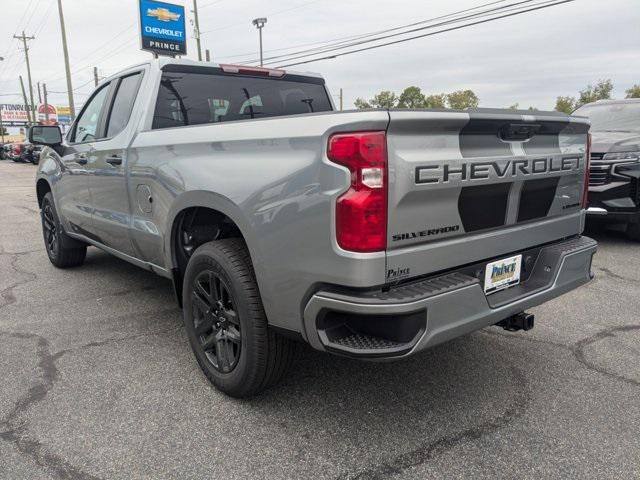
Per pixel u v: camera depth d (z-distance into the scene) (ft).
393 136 6.79
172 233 10.56
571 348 11.59
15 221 31.19
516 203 8.78
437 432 8.42
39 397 9.52
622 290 15.67
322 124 7.07
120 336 12.41
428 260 7.43
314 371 10.52
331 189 6.89
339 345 7.19
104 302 14.96
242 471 7.49
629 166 20.04
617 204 20.26
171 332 12.67
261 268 8.02
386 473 7.44
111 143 12.92
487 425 8.61
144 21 99.09
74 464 7.63
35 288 16.35
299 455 7.84
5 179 71.05
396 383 10.03
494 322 8.14
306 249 7.30
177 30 103.86
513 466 7.57
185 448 8.02
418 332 7.07
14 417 8.86
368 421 8.73
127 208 12.46
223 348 9.47
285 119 7.72
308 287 7.41
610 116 25.44
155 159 10.83
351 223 6.77
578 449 7.96
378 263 6.84
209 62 13.09
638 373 10.41
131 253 13.11
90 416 8.90
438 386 9.91
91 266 19.10
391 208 6.86
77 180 15.23
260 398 9.46
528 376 10.29
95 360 11.08
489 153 8.02
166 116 12.21
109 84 14.42
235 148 8.63
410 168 6.92
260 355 8.58
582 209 10.68
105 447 8.03
